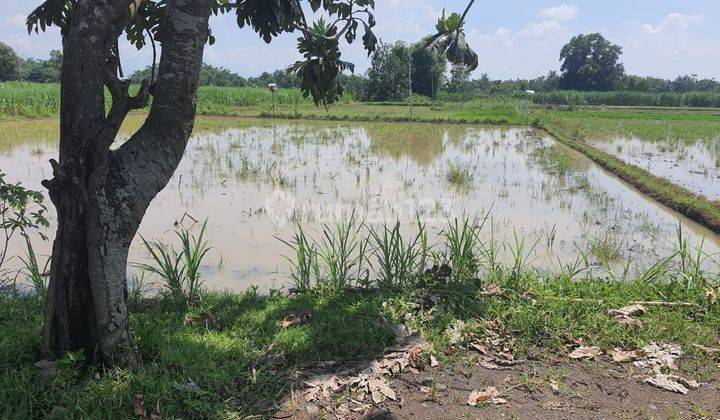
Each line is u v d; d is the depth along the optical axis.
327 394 3.30
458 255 5.21
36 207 8.32
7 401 2.99
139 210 3.15
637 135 21.80
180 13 3.10
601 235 7.74
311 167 12.79
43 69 65.31
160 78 3.17
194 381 3.28
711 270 6.40
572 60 75.62
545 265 6.53
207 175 11.41
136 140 3.17
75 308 3.17
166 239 7.06
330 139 18.73
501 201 9.80
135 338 3.64
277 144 16.94
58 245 3.09
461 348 3.95
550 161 14.62
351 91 48.22
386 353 3.85
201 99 32.38
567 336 4.12
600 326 4.26
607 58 73.88
